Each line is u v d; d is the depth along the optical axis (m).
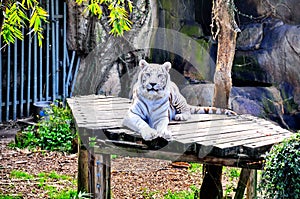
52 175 8.53
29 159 9.59
